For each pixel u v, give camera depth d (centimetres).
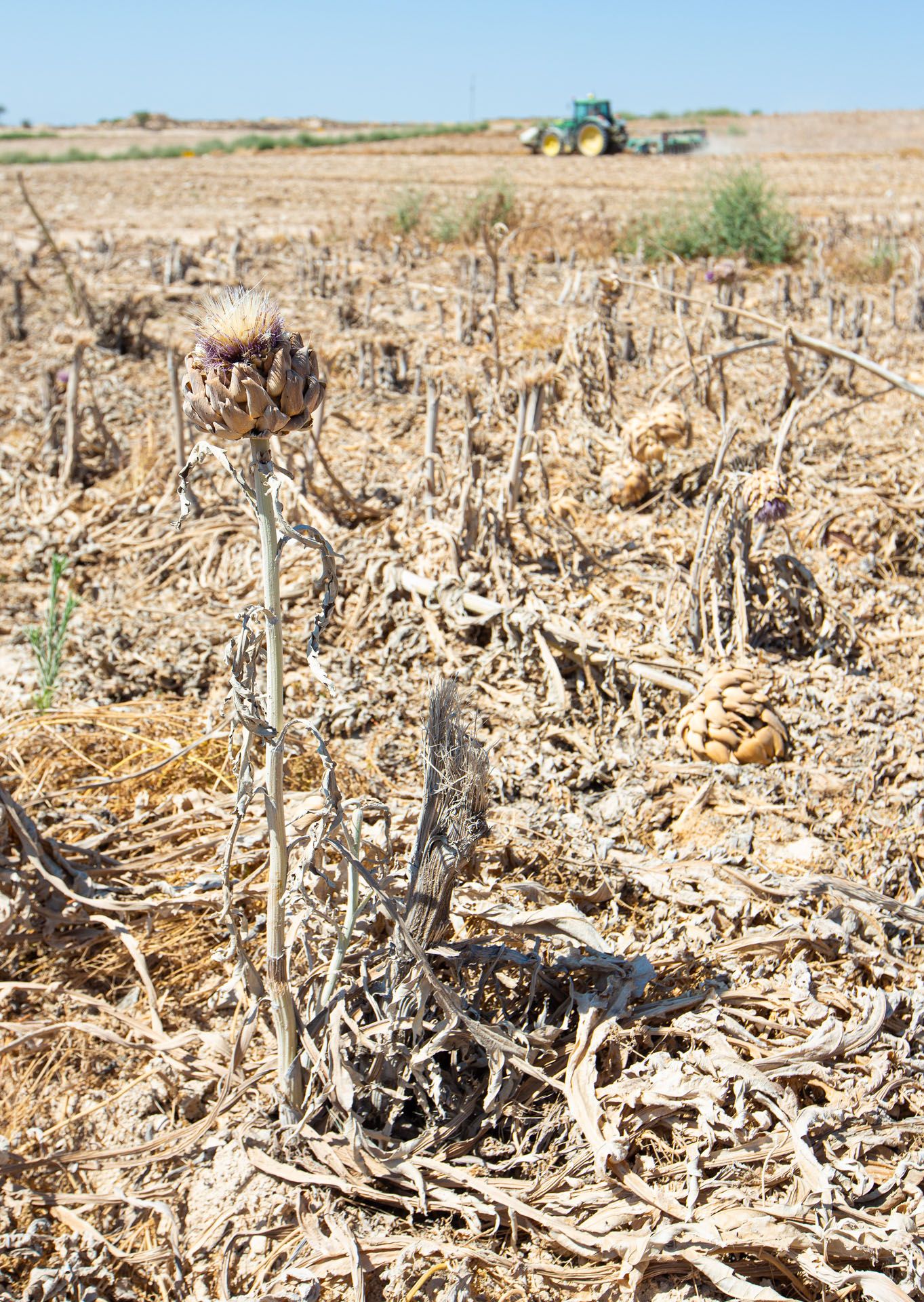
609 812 381
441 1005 250
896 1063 268
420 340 1002
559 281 1299
